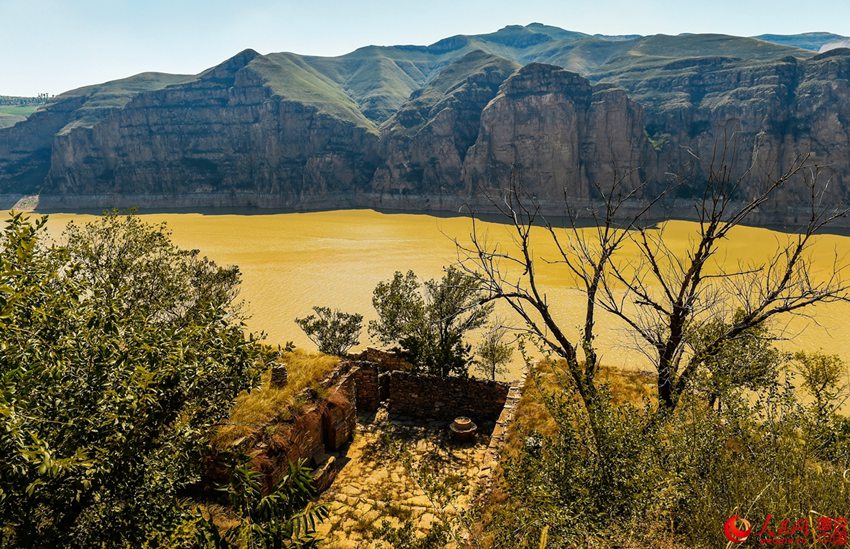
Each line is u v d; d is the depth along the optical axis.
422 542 7.89
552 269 77.75
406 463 8.38
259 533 6.61
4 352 7.00
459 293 28.73
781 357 15.09
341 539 15.05
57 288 9.16
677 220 128.88
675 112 176.62
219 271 25.12
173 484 8.86
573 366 11.66
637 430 8.21
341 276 76.94
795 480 6.86
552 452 8.59
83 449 6.55
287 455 17.11
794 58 166.00
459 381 24.88
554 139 169.00
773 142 141.00
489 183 179.38
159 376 7.93
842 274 68.69
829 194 131.62
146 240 21.39
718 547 6.48
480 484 14.35
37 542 6.88
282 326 53.25
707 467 7.73
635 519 7.00
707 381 9.54
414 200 197.50
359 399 26.12
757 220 128.50
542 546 5.84
